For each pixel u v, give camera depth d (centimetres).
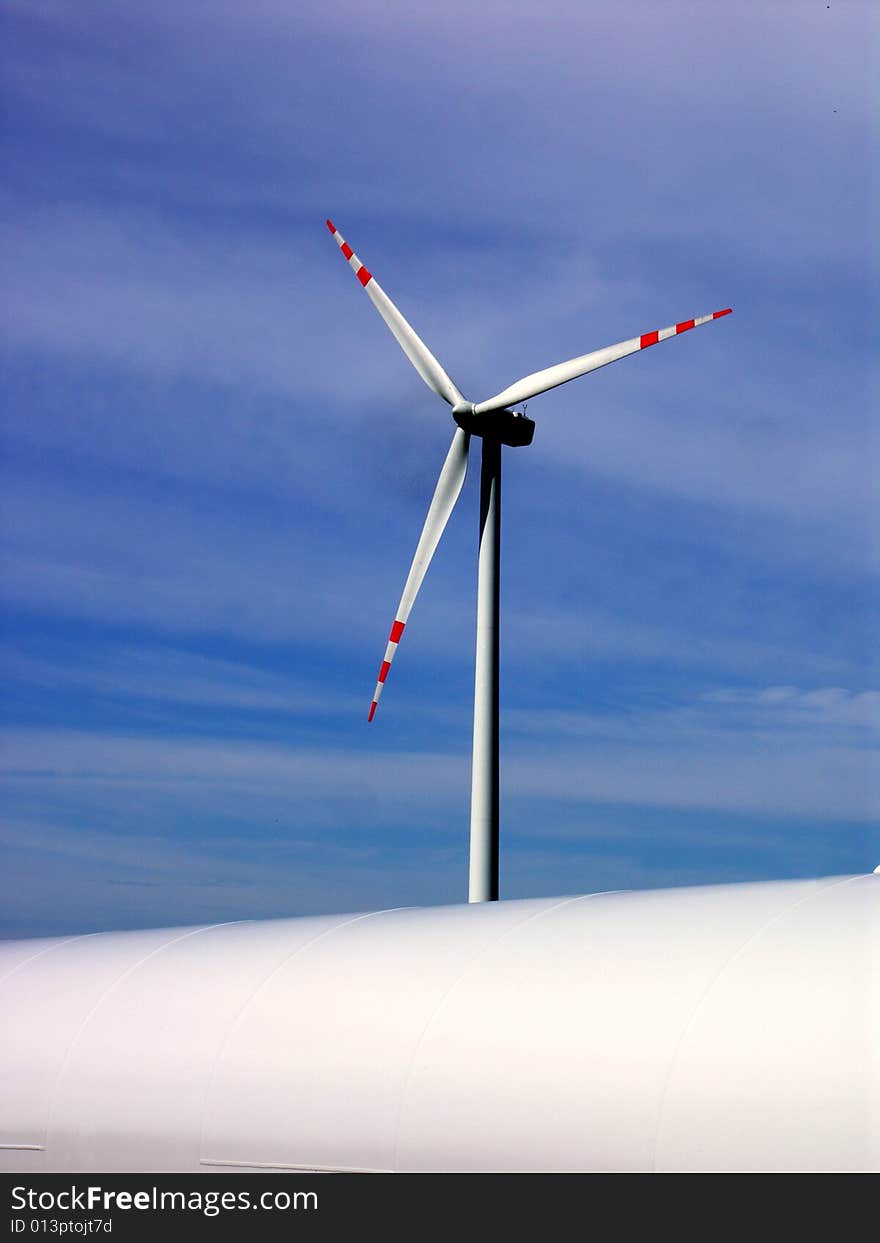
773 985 1427
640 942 1598
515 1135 1473
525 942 1700
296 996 1795
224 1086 1741
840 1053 1328
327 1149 1614
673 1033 1435
